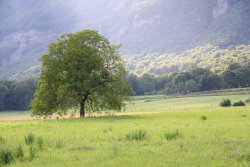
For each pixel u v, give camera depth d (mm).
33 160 19312
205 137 26625
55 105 66438
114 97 66562
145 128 37344
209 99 134125
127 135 27328
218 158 17469
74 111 71875
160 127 38094
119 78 69250
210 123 40750
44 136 32406
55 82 67312
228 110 64750
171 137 26641
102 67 67688
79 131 36656
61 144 25016
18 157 20047
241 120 43312
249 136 26312
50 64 66500
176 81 198875
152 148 21672
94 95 68188
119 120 53125
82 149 22641
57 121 56562
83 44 68812
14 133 36938
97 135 31562
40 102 66812
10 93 158625
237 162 16453
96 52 68062
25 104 158750
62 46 68438
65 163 18047
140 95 194125
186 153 19375
